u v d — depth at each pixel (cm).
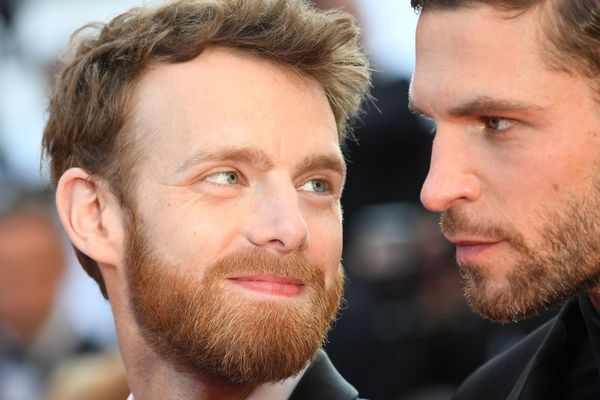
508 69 429
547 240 434
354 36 495
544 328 510
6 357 828
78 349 853
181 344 456
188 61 469
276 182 455
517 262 438
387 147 919
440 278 840
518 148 434
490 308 443
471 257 445
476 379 521
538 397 470
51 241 840
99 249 485
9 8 1120
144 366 480
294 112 464
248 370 445
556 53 425
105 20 539
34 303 831
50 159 523
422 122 925
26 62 1106
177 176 458
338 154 473
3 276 828
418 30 451
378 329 834
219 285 448
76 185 495
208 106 459
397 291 845
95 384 713
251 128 455
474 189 439
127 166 475
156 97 470
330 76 480
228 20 467
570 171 430
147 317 467
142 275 465
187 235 453
